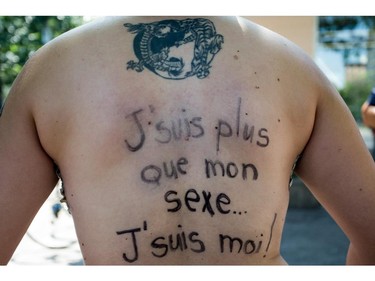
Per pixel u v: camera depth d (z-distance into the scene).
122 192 1.20
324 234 5.34
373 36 9.99
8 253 1.35
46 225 5.48
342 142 1.40
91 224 1.22
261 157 1.24
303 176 1.46
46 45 1.37
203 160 1.21
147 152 1.21
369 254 1.46
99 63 1.26
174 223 1.20
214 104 1.24
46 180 1.35
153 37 1.28
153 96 1.23
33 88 1.30
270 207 1.25
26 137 1.31
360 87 10.31
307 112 1.34
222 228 1.21
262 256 1.24
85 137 1.23
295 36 7.59
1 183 1.30
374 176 1.43
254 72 1.29
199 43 1.28
